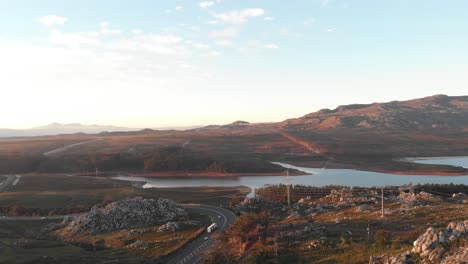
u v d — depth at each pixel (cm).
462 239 5194
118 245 11750
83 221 14138
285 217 12962
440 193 17762
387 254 6103
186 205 17112
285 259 7425
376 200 13988
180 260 9800
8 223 15475
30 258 9831
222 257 8975
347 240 7769
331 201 15400
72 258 10081
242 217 10600
